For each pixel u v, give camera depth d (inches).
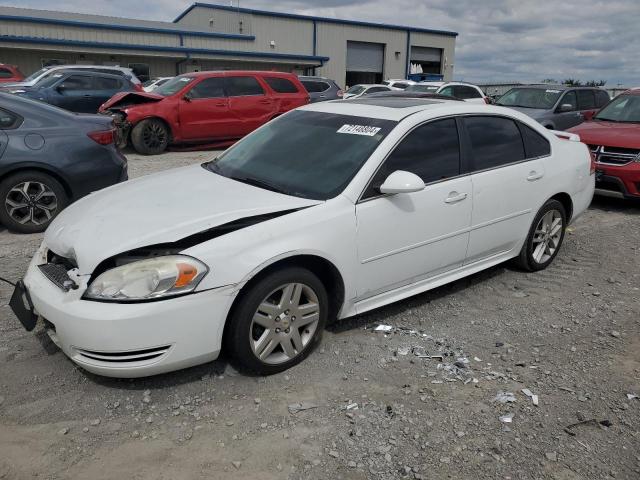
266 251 123.0
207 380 128.4
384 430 113.0
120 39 1184.8
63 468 100.7
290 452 106.3
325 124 167.9
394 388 127.9
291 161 157.5
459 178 164.4
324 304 137.5
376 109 167.9
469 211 167.0
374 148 149.4
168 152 509.4
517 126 188.9
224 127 512.4
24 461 102.0
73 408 117.3
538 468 103.5
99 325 111.3
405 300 176.6
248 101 518.6
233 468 101.8
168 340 114.9
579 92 523.2
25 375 128.0
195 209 132.6
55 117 240.4
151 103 485.4
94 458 103.4
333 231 134.6
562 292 187.3
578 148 215.8
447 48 1740.9
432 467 103.1
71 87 555.8
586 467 104.2
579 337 155.5
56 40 1075.9
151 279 113.1
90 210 139.7
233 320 123.1
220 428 112.7
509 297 181.8
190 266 115.5
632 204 323.3
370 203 142.9
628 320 167.0
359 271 142.5
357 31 1550.2
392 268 150.7
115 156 252.5
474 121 174.7
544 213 196.2
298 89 551.2
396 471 102.0
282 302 128.8
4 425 111.4
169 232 121.6
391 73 1647.4
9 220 230.7
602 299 181.9
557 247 208.7
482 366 138.6
